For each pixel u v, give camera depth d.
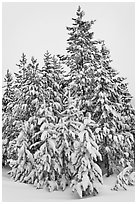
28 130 23.16
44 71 27.53
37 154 20.47
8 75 32.09
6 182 22.17
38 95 24.36
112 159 25.22
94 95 24.41
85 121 18.14
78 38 25.27
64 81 27.66
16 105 26.05
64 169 20.80
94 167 17.75
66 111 21.45
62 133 20.53
